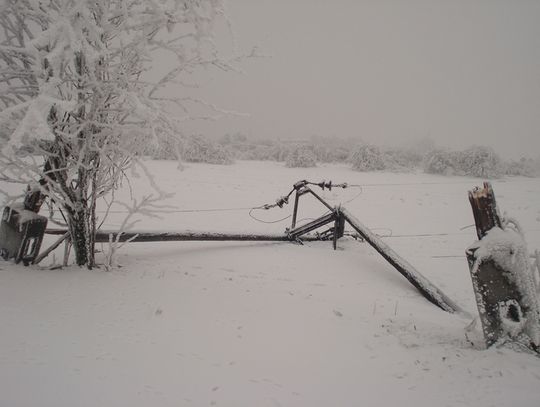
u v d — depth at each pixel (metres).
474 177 25.84
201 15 3.12
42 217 3.97
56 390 1.82
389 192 16.91
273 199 13.79
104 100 3.56
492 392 2.01
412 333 2.95
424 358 2.47
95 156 3.95
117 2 3.17
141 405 1.77
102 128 3.69
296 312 3.29
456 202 14.41
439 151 27.94
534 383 2.07
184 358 2.30
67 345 2.31
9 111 2.13
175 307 3.14
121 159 3.83
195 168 24.53
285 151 38.81
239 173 22.62
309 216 10.94
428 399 1.98
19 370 1.96
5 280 3.38
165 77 3.53
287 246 7.07
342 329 2.98
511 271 2.46
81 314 2.82
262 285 4.30
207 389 1.97
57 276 3.70
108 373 2.04
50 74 3.05
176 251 6.20
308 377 2.19
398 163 31.50
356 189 17.81
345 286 4.88
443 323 3.60
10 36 3.31
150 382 1.99
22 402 1.69
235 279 4.52
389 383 2.15
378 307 3.90
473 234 9.11
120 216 9.43
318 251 6.81
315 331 2.89
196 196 13.66
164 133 3.52
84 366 2.08
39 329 2.49
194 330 2.73
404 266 5.18
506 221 2.70
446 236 8.89
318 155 38.09
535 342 2.38
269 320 3.04
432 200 14.80
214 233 6.32
